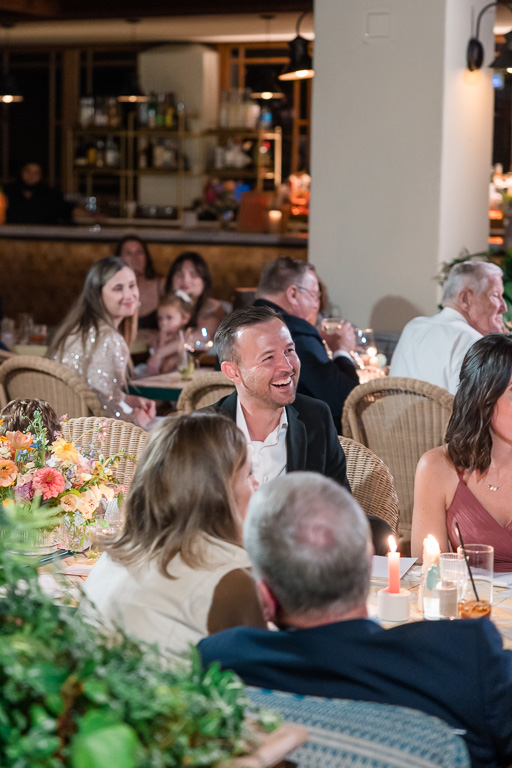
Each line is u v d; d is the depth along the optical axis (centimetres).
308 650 151
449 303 497
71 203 1209
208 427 197
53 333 773
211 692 118
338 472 323
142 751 108
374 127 691
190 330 613
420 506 306
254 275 917
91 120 1316
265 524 154
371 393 437
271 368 302
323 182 712
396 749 133
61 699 110
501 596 255
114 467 284
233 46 1340
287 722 139
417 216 684
